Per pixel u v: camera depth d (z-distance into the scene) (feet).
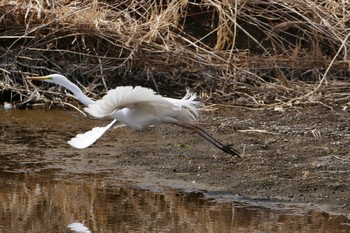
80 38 49.14
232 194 32.35
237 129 41.45
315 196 31.94
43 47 48.60
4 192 32.19
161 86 47.24
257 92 46.83
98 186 33.14
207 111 44.32
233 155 33.17
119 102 27.43
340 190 32.40
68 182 33.55
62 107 45.44
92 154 37.40
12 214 29.78
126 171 35.06
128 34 48.88
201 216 29.63
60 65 47.75
